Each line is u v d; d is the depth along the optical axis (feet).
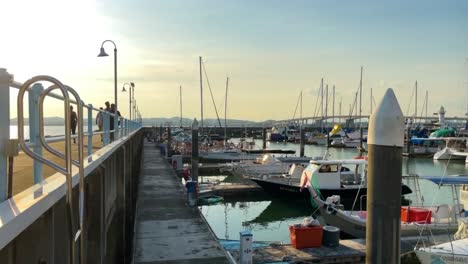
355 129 291.17
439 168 154.40
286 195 91.30
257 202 94.84
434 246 41.88
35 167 14.88
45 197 12.26
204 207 87.45
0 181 11.44
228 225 75.72
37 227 12.32
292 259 44.75
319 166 83.46
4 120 11.49
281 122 401.08
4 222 9.26
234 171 111.45
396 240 17.10
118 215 41.75
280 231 71.20
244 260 37.52
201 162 158.61
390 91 17.52
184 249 39.65
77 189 16.89
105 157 27.99
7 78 11.34
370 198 17.35
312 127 345.92
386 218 16.99
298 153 213.25
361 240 52.34
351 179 88.17
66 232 15.31
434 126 272.92
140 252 38.78
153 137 271.49
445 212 57.06
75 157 26.14
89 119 26.32
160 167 107.55
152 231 45.83
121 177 44.98
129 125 73.46
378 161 17.07
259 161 117.29
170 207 58.08
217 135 277.23
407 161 175.73
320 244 49.11
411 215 56.08
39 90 14.92
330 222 63.31
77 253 15.10
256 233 69.87
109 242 32.83
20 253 11.00
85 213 20.39
